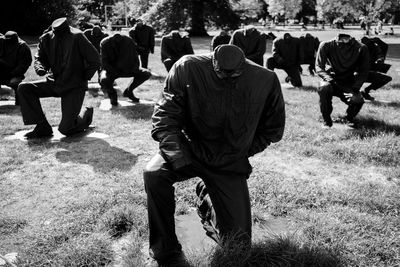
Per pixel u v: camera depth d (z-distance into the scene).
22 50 9.21
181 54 12.15
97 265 3.11
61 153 5.88
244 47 11.24
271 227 3.78
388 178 5.11
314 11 73.75
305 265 3.07
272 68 12.35
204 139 3.07
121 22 66.12
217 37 11.91
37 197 4.38
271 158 5.79
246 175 3.29
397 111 8.79
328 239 3.49
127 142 6.48
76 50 6.46
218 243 3.08
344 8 37.38
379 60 10.93
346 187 4.70
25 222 3.81
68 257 3.14
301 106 9.14
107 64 8.98
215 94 2.88
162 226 3.06
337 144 6.30
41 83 6.51
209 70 2.87
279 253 3.08
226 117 2.94
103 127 7.29
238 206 3.11
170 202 3.03
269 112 3.12
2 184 4.73
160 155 3.10
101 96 10.48
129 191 4.44
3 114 8.36
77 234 3.57
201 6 42.09
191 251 3.24
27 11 35.41
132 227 3.68
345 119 7.80
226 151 3.06
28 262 3.11
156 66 17.19
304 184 4.76
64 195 4.43
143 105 9.28
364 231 3.64
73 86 6.54
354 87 7.31
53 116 8.19
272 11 69.00
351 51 7.35
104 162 5.50
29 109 6.51
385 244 3.43
